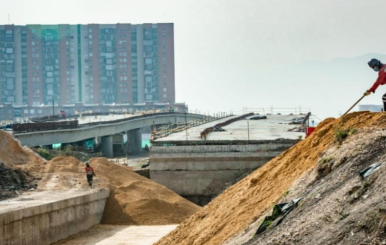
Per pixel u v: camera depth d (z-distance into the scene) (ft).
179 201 173.47
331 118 87.61
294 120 328.90
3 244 121.60
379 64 74.49
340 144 71.20
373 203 52.11
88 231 155.22
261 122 332.60
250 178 94.32
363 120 74.90
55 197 153.79
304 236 55.72
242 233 71.26
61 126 354.74
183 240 91.04
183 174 195.21
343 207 55.52
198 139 207.41
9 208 132.26
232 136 223.51
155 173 196.54
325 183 64.39
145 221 163.22
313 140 83.51
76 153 339.77
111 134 426.92
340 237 51.11
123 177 188.03
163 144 202.49
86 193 162.40
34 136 319.88
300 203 64.34
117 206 169.27
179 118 589.32
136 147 502.79
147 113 536.83
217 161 194.29
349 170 62.90
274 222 64.80
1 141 203.92
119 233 151.53
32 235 133.28
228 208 87.04
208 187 193.88
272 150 193.47
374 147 64.54
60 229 145.59
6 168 176.35
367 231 49.70
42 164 199.93
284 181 79.82
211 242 77.61
